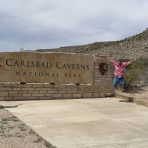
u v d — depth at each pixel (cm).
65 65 1495
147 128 969
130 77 1997
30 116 1090
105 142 822
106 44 5619
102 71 1559
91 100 1464
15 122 999
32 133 883
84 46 5591
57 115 1116
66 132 905
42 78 1457
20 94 1417
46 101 1408
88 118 1081
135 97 1534
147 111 1226
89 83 1538
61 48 5306
